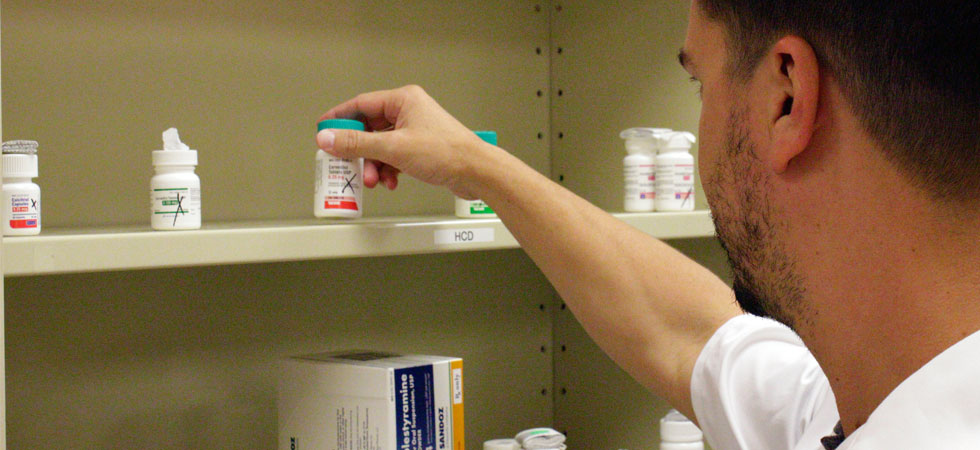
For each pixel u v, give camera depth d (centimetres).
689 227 109
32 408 104
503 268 141
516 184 92
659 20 124
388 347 130
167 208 79
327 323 125
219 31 113
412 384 90
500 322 141
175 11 110
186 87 111
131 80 108
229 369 118
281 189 119
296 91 119
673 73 122
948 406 40
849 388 49
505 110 138
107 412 109
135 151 108
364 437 90
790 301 51
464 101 133
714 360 87
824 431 69
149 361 112
